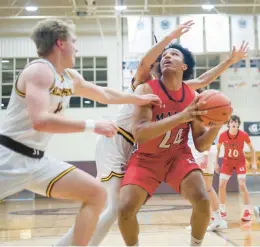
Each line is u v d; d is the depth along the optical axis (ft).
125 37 50.72
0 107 51.11
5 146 8.68
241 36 44.29
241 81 50.90
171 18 44.04
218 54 51.62
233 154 23.91
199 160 19.38
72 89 9.49
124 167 12.67
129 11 48.49
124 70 47.73
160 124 10.20
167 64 11.47
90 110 50.83
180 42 43.29
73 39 9.29
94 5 47.83
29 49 50.98
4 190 8.66
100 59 51.67
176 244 15.42
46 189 8.91
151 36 44.06
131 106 12.73
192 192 10.78
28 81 8.43
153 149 11.43
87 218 8.86
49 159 9.21
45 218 25.90
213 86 51.11
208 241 15.98
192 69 12.68
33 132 8.71
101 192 9.04
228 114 10.00
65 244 10.11
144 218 24.18
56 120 8.16
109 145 12.92
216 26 43.55
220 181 23.65
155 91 11.44
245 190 23.40
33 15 50.72
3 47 50.98
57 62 9.07
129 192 10.97
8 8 48.44
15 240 17.53
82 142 50.42
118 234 18.22
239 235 17.49
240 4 47.80
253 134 50.44
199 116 10.12
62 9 50.62
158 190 46.14
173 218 24.02
